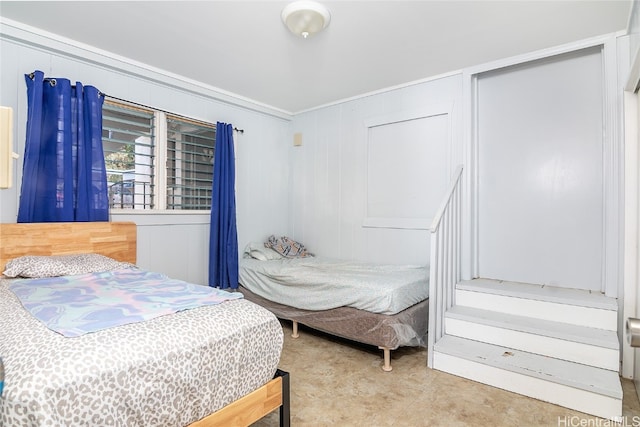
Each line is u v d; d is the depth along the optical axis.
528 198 2.94
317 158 4.16
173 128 3.32
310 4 2.04
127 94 2.92
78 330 1.18
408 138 3.44
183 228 3.34
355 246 3.81
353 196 3.83
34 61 2.45
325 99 3.87
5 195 2.34
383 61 2.87
